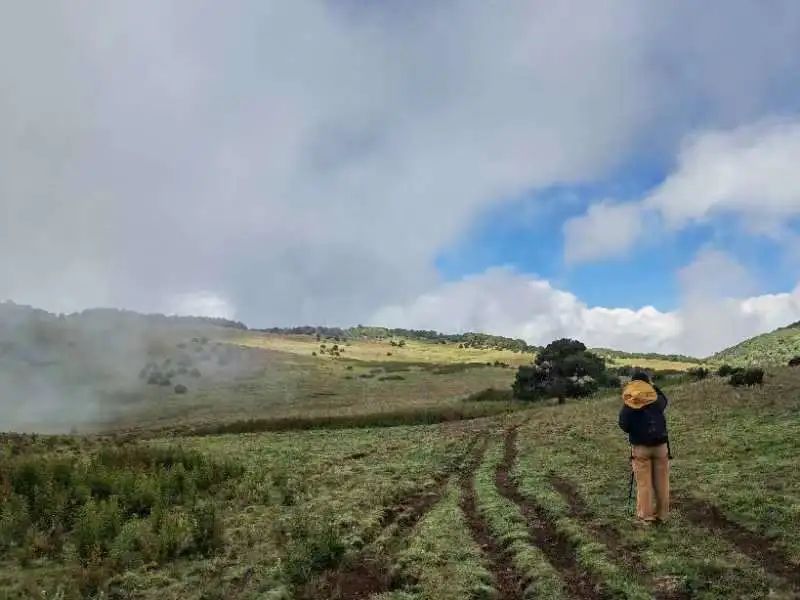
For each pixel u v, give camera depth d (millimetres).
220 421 62375
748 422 22516
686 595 7902
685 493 13062
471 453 26359
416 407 63938
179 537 12141
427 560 10148
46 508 14469
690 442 20000
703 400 31000
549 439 26828
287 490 18078
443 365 142875
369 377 118438
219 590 9453
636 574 8719
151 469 20453
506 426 36969
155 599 9383
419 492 17578
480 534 12008
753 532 10109
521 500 14844
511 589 8961
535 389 70125
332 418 50188
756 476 13703
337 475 21281
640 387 11172
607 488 14766
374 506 15242
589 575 9023
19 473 17188
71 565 11109
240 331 193375
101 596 9484
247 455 28875
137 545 12109
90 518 12875
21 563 11391
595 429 28016
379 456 26938
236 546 12070
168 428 58406
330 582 9625
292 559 10312
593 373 70812
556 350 73000
